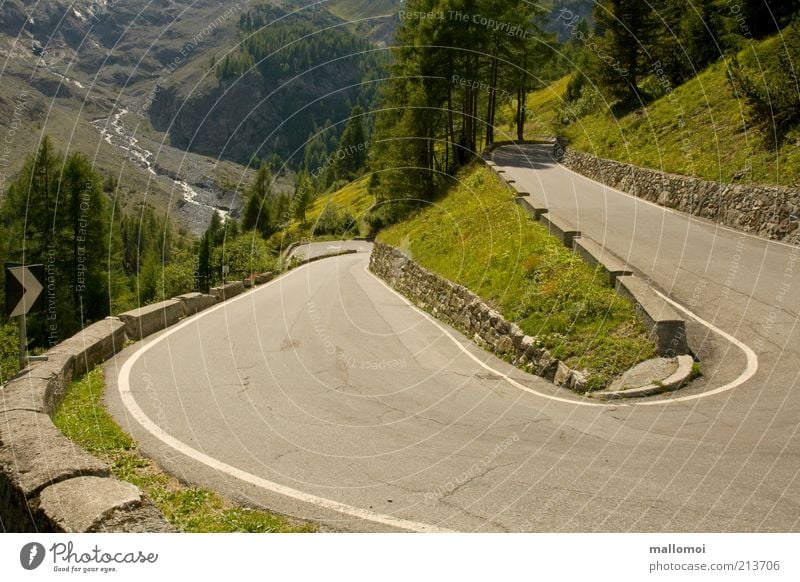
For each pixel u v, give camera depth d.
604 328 9.98
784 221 15.37
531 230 15.95
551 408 7.92
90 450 6.18
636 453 6.03
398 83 41.78
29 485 4.22
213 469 5.77
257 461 6.00
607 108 35.75
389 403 8.24
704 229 17.12
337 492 5.27
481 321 13.04
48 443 4.85
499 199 22.06
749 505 4.80
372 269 34.50
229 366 10.47
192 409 7.79
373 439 6.68
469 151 38.88
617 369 8.90
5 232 41.50
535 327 10.75
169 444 6.45
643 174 23.52
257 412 7.73
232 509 4.95
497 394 8.75
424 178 36.72
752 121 18.89
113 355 11.26
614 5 34.34
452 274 16.81
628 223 18.12
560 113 47.62
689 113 25.02
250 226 86.31
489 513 4.82
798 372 8.12
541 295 11.59
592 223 18.16
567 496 5.08
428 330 14.58
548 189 25.05
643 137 26.52
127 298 43.03
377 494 5.21
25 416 5.58
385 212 49.47
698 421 6.92
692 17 31.25
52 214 40.78
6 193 46.81
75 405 7.76
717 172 19.19
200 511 4.93
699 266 13.23
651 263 13.60
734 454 5.85
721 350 9.16
